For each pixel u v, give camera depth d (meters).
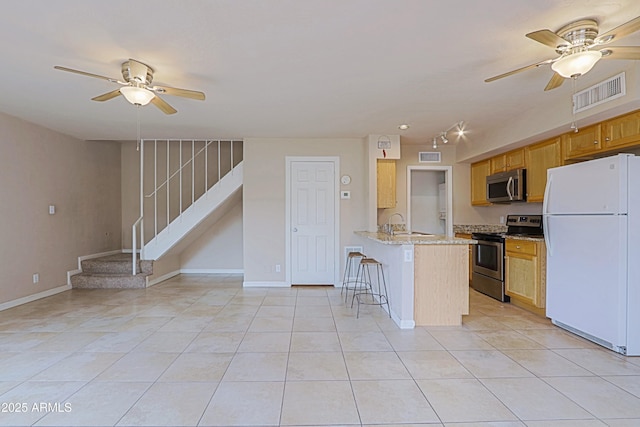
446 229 6.00
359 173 5.52
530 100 3.61
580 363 2.69
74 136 5.29
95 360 2.74
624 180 2.77
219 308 4.26
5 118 4.15
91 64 2.72
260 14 2.05
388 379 2.44
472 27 2.20
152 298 4.76
